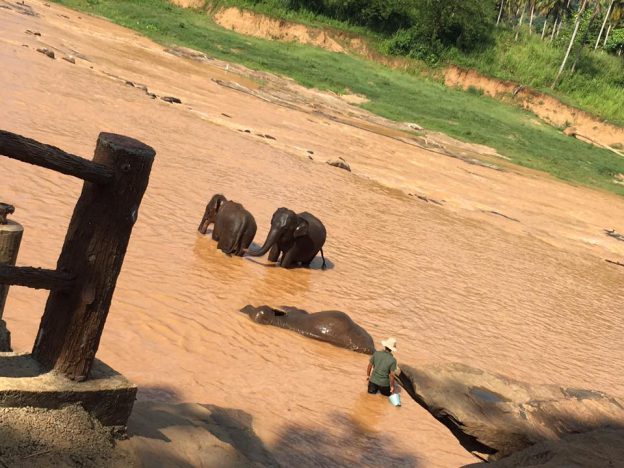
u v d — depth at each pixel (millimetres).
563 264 27094
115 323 9789
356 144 39969
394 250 20797
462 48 75375
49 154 4203
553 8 91500
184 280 12711
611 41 85000
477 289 19531
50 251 11195
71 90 25891
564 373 14750
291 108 46312
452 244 24234
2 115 18531
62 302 4625
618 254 32625
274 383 9828
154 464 4820
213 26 70062
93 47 44000
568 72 74500
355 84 62031
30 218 12375
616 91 73562
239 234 15328
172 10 70438
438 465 9062
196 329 10633
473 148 52781
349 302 15000
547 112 68750
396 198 28984
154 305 10938
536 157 55812
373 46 72812
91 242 4543
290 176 25781
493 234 28391
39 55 31172
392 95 62625
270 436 7984
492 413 5785
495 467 5551
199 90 40875
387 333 13742
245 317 12016
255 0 73688
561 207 40188
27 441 4137
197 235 15781
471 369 6312
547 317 19094
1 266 4258
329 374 10953
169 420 5820
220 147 26172
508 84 70500
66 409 4461
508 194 39156
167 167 20469
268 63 60406
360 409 10039
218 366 9680
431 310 16234
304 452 8000
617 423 5945
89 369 4668
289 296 14047
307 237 16297
